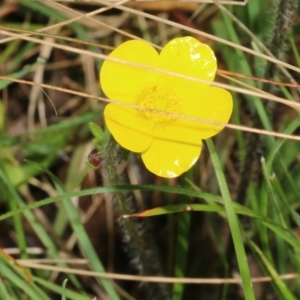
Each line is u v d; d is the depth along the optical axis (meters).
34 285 0.24
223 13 0.26
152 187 0.22
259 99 0.25
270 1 0.28
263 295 0.27
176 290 0.25
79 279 0.28
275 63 0.24
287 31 0.24
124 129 0.20
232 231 0.21
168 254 0.28
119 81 0.21
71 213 0.25
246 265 0.21
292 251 0.23
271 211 0.26
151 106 0.21
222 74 0.23
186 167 0.21
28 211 0.25
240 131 0.26
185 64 0.21
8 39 0.24
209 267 0.28
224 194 0.21
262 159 0.23
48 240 0.25
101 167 0.22
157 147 0.21
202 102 0.21
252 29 0.28
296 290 0.27
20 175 0.28
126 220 0.24
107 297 0.28
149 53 0.21
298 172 0.28
